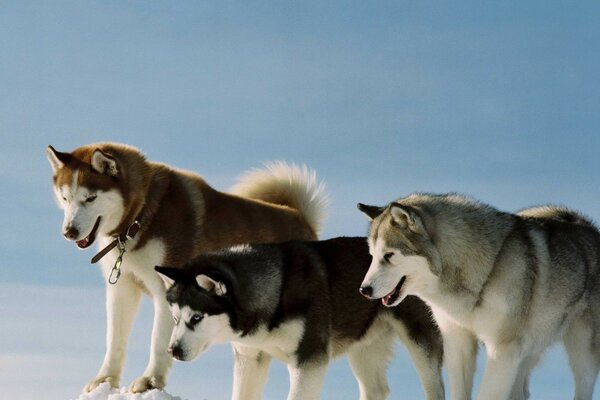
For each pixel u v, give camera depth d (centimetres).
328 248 992
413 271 880
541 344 927
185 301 907
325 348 952
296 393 936
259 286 929
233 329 919
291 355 947
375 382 1040
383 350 1039
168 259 1041
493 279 890
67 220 1010
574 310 948
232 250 956
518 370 957
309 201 1185
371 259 995
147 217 1039
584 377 970
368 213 910
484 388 903
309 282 955
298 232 1150
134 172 1038
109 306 1048
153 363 1018
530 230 919
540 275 906
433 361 988
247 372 968
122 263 1040
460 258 885
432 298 897
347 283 979
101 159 1019
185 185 1072
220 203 1092
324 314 955
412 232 875
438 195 920
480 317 897
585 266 948
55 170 1036
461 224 888
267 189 1189
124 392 1007
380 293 875
